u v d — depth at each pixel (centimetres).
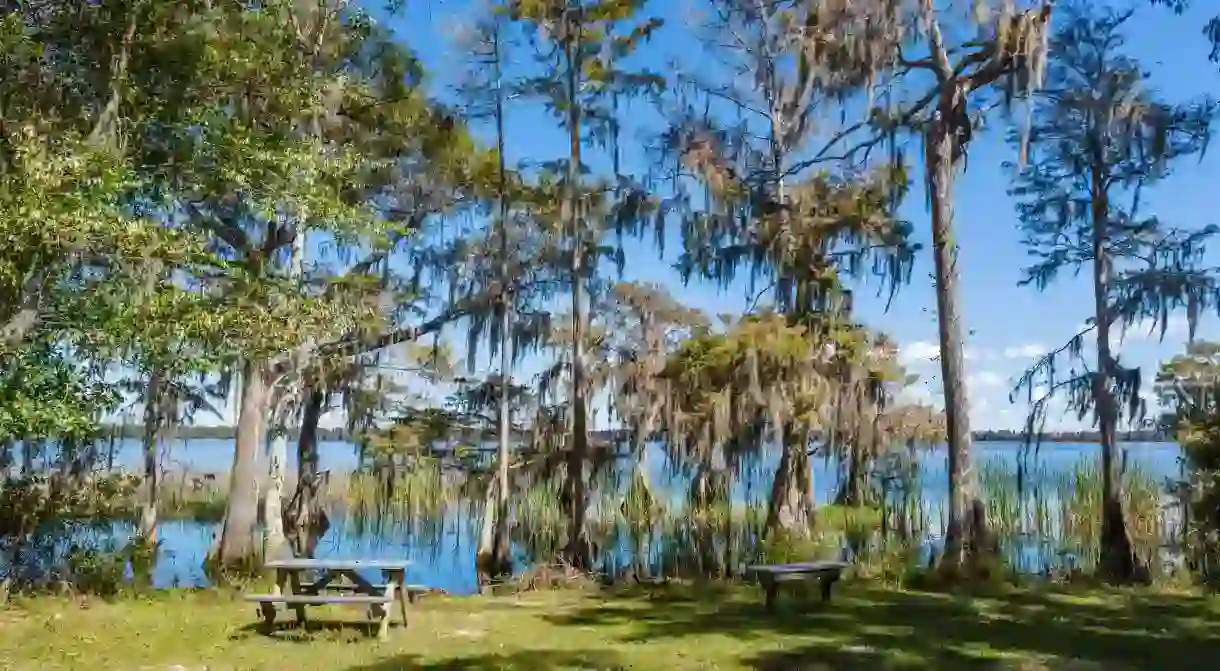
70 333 894
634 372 1580
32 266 812
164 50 967
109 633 834
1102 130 1448
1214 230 1480
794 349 1444
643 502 1655
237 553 1421
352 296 1480
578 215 1569
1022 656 767
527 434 1831
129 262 866
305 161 1017
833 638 850
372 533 2105
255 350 973
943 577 1258
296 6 1157
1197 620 967
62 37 960
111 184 817
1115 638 857
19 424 899
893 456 1692
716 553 1509
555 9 1567
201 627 872
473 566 1686
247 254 1269
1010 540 1725
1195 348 1570
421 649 786
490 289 1712
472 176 1633
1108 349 1520
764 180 1706
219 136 977
